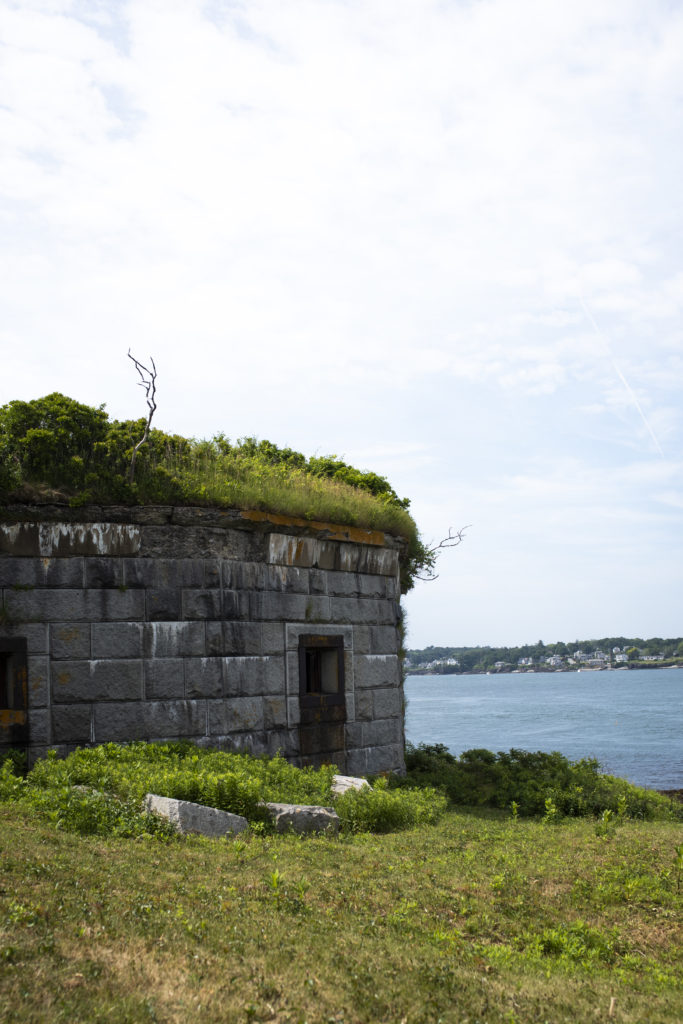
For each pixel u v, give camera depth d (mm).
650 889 9562
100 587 13414
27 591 13039
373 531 17297
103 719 13094
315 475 20516
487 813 15055
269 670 14750
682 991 6957
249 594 14617
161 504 13969
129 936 6309
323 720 15594
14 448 13812
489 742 59625
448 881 9398
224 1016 5312
